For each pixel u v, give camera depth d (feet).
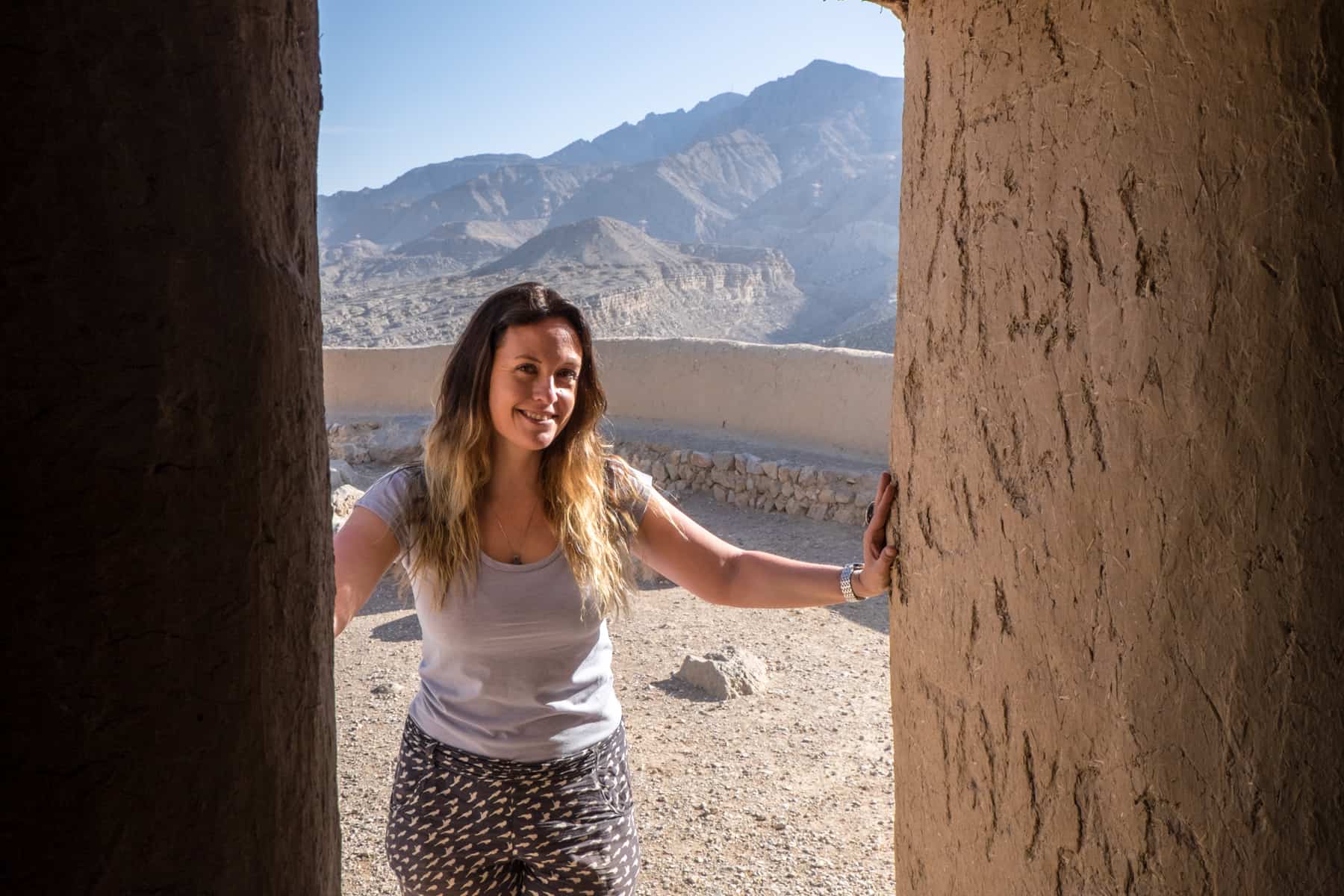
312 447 3.09
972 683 5.55
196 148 2.64
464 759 6.14
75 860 2.56
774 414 32.86
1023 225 5.03
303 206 3.07
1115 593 4.68
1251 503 4.28
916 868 6.28
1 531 2.47
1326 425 4.17
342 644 20.72
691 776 14.62
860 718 16.55
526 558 6.30
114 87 2.52
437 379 6.31
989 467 5.32
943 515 5.74
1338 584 4.17
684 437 34.27
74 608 2.53
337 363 43.78
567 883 6.16
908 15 6.27
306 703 3.05
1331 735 4.21
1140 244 4.50
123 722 2.60
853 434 30.83
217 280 2.68
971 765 5.60
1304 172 4.12
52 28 2.45
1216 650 4.39
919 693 6.12
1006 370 5.18
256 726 2.84
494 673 6.13
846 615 21.75
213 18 2.67
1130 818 4.69
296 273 2.99
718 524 29.12
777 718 16.62
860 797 13.87
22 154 2.43
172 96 2.60
